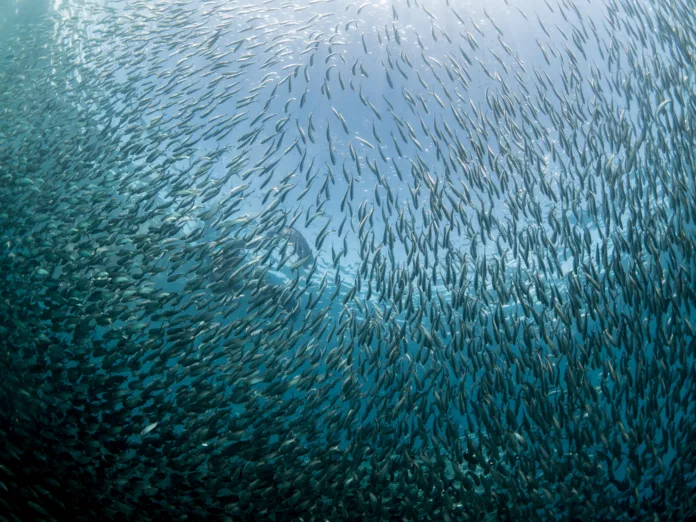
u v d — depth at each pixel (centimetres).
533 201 707
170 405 574
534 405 552
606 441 540
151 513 546
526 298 633
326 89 739
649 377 588
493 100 766
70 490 539
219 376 582
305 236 994
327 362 595
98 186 778
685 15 869
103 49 934
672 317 602
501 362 698
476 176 705
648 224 679
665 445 588
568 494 550
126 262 653
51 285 652
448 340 824
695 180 749
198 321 621
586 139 742
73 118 886
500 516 548
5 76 934
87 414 589
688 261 640
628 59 815
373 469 566
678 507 586
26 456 550
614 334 662
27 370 619
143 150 793
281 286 692
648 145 748
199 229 680
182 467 559
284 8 962
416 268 666
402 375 591
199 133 809
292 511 543
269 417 575
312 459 564
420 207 781
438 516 539
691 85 819
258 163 722
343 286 1045
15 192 761
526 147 737
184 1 930
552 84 770
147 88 877
